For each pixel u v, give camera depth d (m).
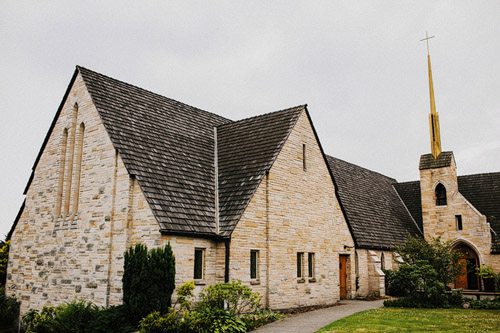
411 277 23.06
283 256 19.72
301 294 20.48
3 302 21.59
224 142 23.98
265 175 19.53
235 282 16.31
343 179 33.22
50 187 21.28
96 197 18.20
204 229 17.23
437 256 27.02
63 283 18.81
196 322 13.89
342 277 25.62
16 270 22.88
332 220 23.97
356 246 26.38
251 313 16.80
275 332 14.57
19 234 23.41
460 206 32.84
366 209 32.12
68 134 21.00
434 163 34.50
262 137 22.27
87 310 15.35
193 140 22.97
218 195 19.81
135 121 20.42
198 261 17.16
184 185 18.88
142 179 17.12
